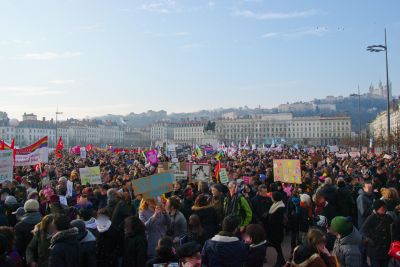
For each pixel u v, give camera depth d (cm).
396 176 2086
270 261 1412
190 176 2039
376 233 1019
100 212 966
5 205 1280
